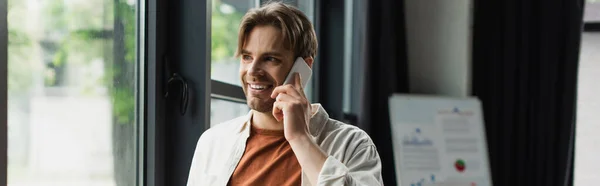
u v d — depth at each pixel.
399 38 3.84
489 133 3.88
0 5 1.29
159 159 2.05
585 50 4.24
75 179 1.76
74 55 1.75
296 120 1.54
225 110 2.48
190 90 2.11
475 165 3.46
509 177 3.86
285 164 1.60
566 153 3.77
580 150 4.26
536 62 3.83
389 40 3.47
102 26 1.89
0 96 1.29
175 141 2.12
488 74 3.90
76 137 1.76
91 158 1.84
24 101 1.52
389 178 3.52
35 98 1.57
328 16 3.65
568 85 3.76
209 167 1.70
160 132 2.05
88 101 1.82
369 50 3.40
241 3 2.67
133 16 2.03
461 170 3.44
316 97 3.59
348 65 3.79
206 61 2.10
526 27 3.83
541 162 3.81
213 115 2.36
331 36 3.64
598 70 4.22
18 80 1.49
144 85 2.03
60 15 1.68
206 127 2.12
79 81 1.77
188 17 2.11
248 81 1.60
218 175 1.66
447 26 3.97
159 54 2.04
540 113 3.81
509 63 3.86
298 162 1.61
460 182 3.42
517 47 3.85
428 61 4.02
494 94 3.88
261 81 1.60
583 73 4.24
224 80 2.49
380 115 3.48
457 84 3.96
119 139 1.98
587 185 4.24
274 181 1.59
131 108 2.03
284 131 1.56
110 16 1.93
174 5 2.11
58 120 1.68
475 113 3.52
